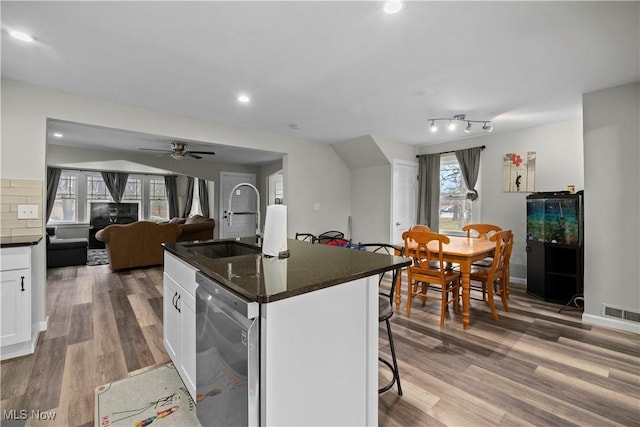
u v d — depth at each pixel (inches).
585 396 70.4
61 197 279.7
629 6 64.0
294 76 100.1
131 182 309.7
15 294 85.4
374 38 77.2
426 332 105.4
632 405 67.1
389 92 113.8
